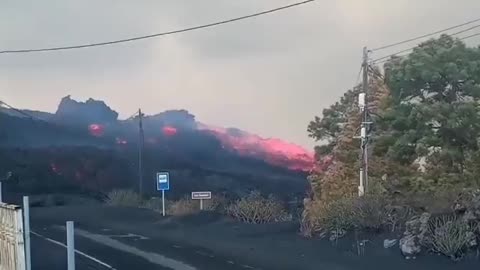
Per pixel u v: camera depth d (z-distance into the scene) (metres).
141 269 17.30
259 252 19.64
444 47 25.41
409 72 25.33
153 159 64.81
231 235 23.95
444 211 17.81
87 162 60.44
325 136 36.31
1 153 60.53
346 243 19.66
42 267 17.75
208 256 19.17
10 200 46.94
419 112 24.86
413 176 25.20
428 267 15.42
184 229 26.38
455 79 24.97
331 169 28.33
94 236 24.73
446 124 24.64
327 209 22.33
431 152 25.20
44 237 24.55
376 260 16.89
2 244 10.80
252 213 28.61
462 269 14.80
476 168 23.50
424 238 17.09
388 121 26.50
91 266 17.88
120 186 57.75
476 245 16.12
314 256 18.28
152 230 26.56
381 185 25.02
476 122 24.47
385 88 28.78
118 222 30.12
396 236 18.69
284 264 17.30
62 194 52.16
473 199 17.56
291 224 25.67
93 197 52.84
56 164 60.22
